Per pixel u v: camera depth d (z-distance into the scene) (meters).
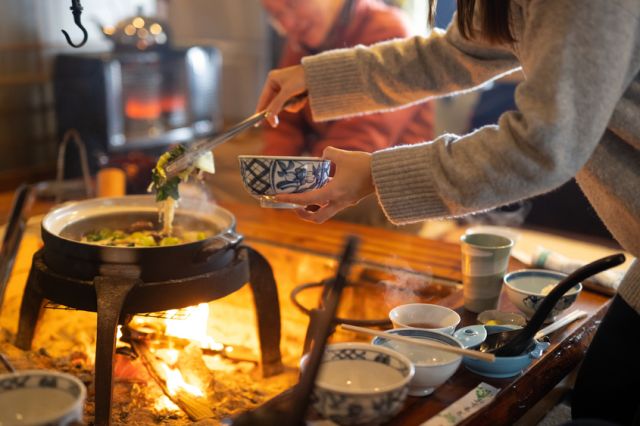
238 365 1.86
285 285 2.19
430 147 1.22
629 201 1.24
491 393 1.29
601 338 1.45
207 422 1.49
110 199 1.83
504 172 1.14
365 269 2.19
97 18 4.62
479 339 1.40
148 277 1.48
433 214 1.24
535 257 2.04
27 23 4.28
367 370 1.19
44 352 1.83
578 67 1.08
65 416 0.94
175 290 1.50
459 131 4.20
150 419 1.56
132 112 4.38
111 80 4.17
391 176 1.23
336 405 1.06
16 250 1.69
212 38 5.79
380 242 2.48
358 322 1.81
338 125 3.15
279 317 1.79
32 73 4.36
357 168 1.29
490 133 1.18
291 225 2.66
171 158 1.62
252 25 5.72
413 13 4.87
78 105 4.28
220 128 5.18
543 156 1.11
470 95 4.14
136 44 4.43
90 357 1.85
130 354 1.77
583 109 1.09
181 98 4.72
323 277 2.23
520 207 3.20
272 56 5.77
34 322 1.79
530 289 1.75
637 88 1.17
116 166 2.76
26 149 4.45
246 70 5.82
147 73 4.41
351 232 2.59
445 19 4.70
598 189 1.30
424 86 1.65
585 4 1.07
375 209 3.17
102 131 4.23
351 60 1.68
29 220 2.55
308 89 1.71
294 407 1.02
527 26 1.17
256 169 1.40
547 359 1.45
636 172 1.23
